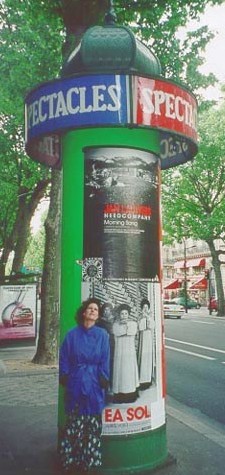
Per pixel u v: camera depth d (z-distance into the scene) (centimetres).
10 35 1722
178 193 3534
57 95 504
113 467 479
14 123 2019
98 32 517
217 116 3359
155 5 1180
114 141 512
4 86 1741
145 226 517
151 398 504
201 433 634
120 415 486
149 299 512
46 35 1585
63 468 457
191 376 1131
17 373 1088
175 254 6384
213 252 3662
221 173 3438
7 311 1636
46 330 1227
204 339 1933
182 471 488
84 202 511
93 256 502
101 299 494
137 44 517
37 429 642
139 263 509
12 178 2477
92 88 489
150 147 526
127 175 512
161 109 500
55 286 1227
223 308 3681
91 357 461
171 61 1578
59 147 633
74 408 454
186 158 588
